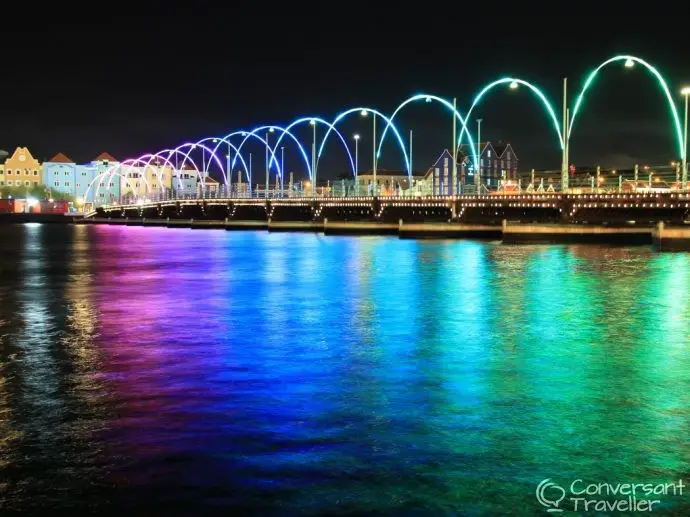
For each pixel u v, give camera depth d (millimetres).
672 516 10078
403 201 100938
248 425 13578
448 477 11227
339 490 10812
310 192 141000
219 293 34438
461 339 22141
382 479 11156
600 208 77562
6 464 11766
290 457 12000
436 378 17156
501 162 186625
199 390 16078
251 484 11000
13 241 91188
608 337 22469
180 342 21750
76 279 41875
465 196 91812
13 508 10328
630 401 15148
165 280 40938
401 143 108562
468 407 14711
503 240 78625
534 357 19531
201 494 10711
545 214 88688
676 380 16953
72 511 10234
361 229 108812
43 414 14336
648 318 26172
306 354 19953
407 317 26562
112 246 79375
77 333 23391
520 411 14430
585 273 43219
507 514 10125
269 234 115625
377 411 14453
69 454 12164
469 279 40219
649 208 74312
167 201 160250
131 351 20422
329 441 12711
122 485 11016
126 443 12672
